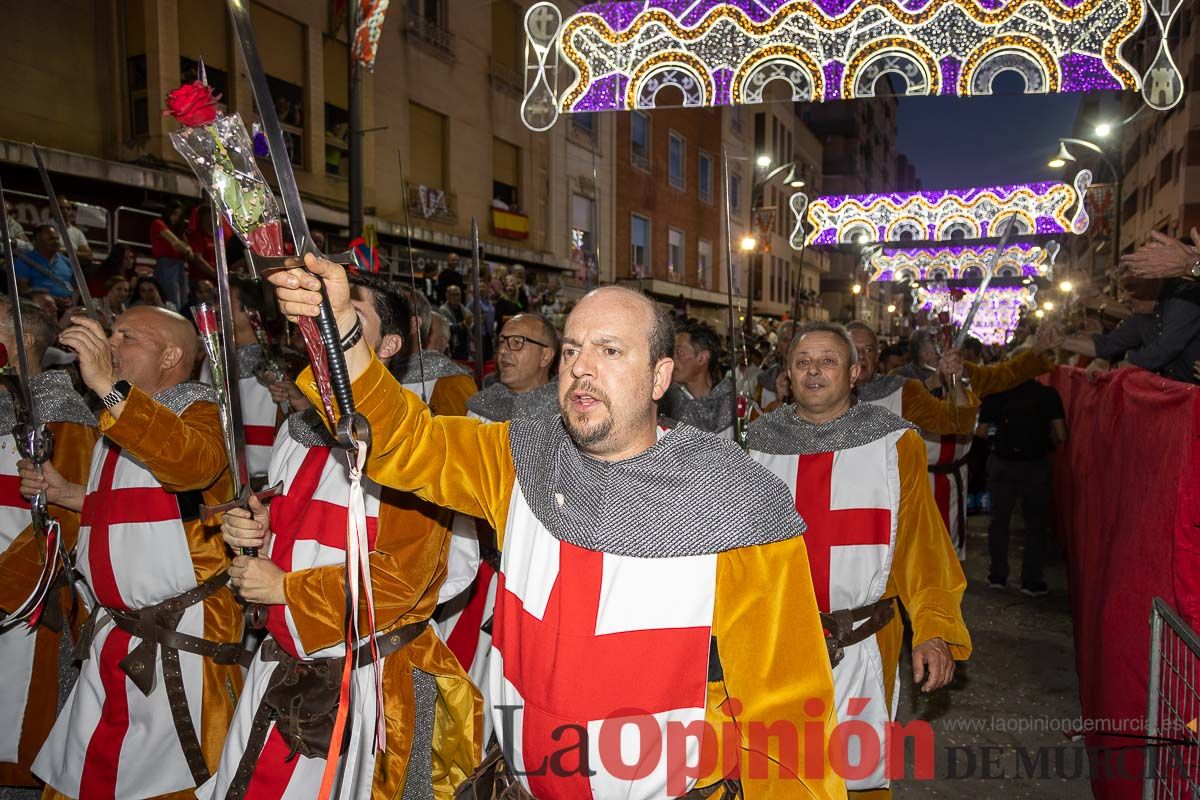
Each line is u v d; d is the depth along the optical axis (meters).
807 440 2.81
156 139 9.47
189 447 2.38
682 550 1.62
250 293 4.32
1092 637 3.57
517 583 1.73
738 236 27.14
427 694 2.36
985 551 7.21
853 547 2.68
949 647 2.51
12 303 2.61
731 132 26.47
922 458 2.74
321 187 11.84
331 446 2.24
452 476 1.79
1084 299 6.58
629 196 20.75
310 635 2.03
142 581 2.48
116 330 2.64
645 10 3.56
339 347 1.49
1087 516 4.15
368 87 12.81
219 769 2.22
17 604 2.93
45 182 2.42
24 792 3.18
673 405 3.95
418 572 2.14
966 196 7.23
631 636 1.63
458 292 7.96
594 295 1.70
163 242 6.81
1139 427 3.05
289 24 11.38
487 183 15.58
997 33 3.35
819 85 3.51
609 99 3.63
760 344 9.18
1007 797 3.31
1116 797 2.95
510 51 16.25
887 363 8.35
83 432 3.02
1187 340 3.45
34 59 9.02
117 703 2.47
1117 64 3.28
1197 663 2.03
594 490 1.66
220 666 2.57
